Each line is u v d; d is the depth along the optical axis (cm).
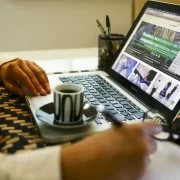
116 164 42
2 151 54
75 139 58
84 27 156
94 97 81
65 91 64
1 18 143
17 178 42
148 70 84
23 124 65
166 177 47
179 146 56
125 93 85
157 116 69
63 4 149
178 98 68
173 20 83
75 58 134
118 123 49
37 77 84
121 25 160
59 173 42
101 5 155
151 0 98
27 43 150
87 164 42
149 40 90
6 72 88
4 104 76
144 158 44
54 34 153
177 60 75
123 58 98
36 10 146
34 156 45
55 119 63
